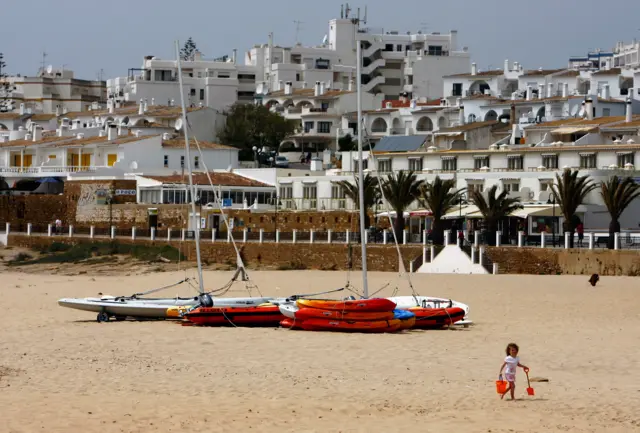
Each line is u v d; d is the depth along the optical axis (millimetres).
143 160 162500
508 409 38594
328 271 108750
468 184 126250
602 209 114062
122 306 67312
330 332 61500
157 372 46781
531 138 139250
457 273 100938
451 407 39000
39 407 38438
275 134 199750
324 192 138125
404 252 106312
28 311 72750
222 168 168375
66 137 183750
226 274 105625
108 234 131000
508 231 113562
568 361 50000
